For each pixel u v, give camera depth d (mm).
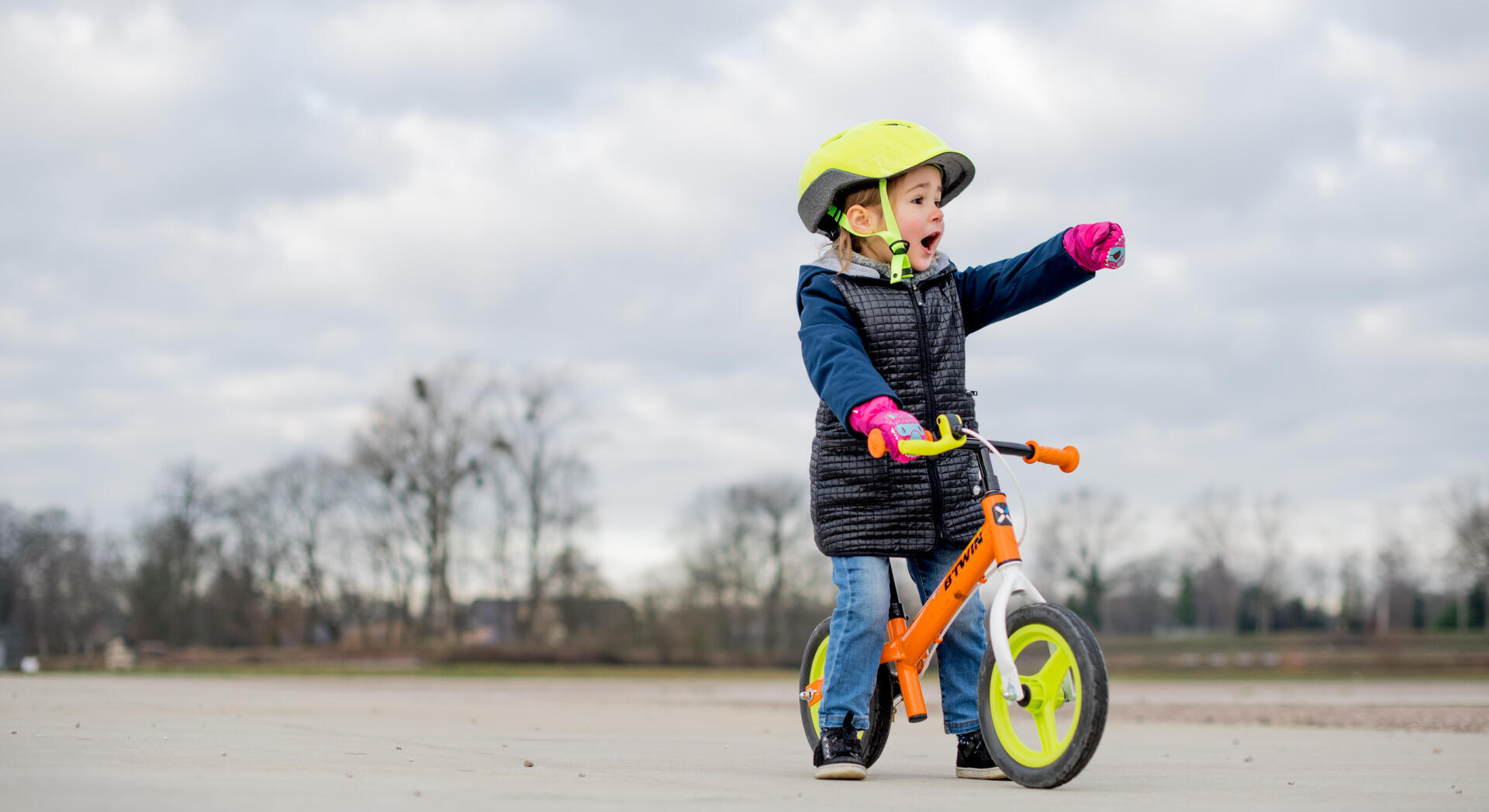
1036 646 2812
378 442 39844
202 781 2166
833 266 3102
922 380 2953
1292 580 60969
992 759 2918
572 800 2004
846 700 2871
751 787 2412
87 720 4703
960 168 3172
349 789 2113
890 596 2988
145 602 47250
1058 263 3102
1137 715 8680
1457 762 3760
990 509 2678
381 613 45375
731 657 38844
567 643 40281
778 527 47656
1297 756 4027
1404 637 54375
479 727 5547
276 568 46875
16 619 52125
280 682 19375
